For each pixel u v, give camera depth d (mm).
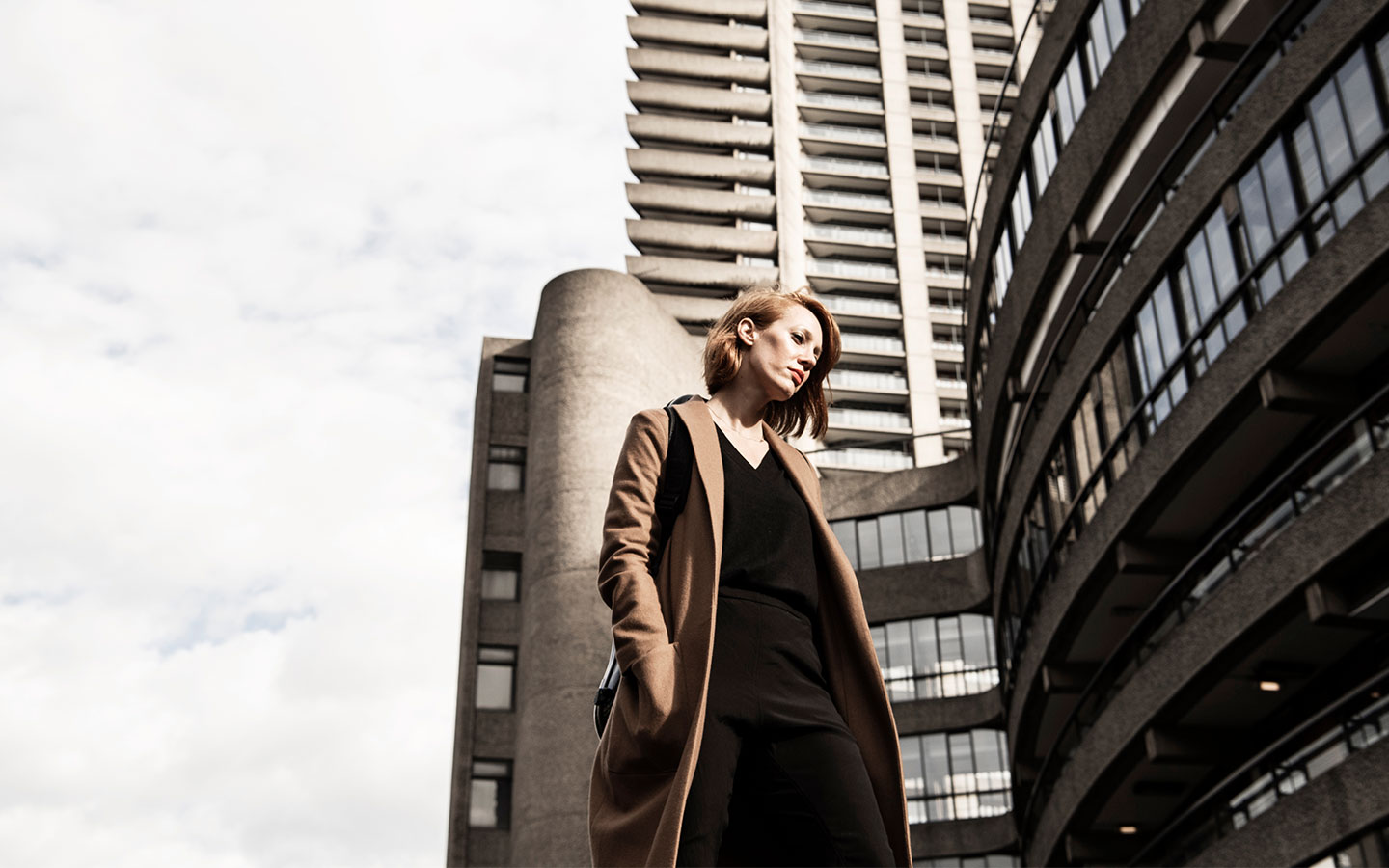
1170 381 20547
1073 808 23578
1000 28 86312
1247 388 18328
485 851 37250
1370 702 15227
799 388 2840
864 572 41812
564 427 42750
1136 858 20875
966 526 41969
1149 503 21094
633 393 44156
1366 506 15680
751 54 85438
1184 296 20359
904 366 73250
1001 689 31750
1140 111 22891
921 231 77875
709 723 2289
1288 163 17828
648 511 2539
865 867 2203
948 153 81438
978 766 38969
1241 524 18734
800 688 2383
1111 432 22656
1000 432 31703
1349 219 16281
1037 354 28156
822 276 75875
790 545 2557
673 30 84688
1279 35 18953
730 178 79000
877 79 83562
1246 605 17859
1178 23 21188
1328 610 16406
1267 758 17203
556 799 36062
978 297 32625
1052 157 26344
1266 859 16703
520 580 42125
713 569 2426
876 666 2553
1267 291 17969
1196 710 20625
